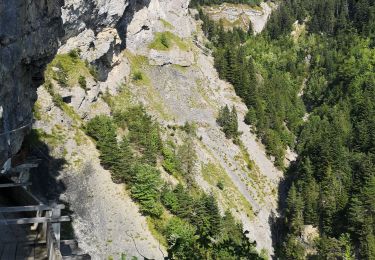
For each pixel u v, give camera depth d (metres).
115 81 119.44
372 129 128.00
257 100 154.75
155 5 149.00
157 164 95.88
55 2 24.31
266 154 138.88
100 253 63.88
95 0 101.19
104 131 87.56
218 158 121.50
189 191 96.81
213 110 139.88
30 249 17.31
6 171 23.30
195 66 149.88
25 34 20.53
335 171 109.19
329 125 151.62
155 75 135.50
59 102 88.12
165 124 120.69
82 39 104.25
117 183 78.94
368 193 91.88
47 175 69.12
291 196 105.56
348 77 192.88
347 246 83.81
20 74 21.61
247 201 111.75
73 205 68.56
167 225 74.19
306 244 96.38
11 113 20.83
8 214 20.42
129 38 134.12
